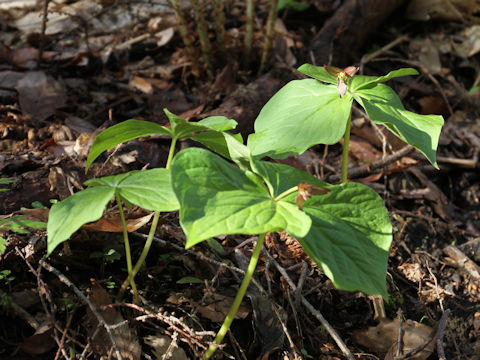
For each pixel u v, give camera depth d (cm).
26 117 102
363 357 78
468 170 116
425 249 97
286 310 79
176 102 113
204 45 119
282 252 86
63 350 66
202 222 56
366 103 72
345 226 62
